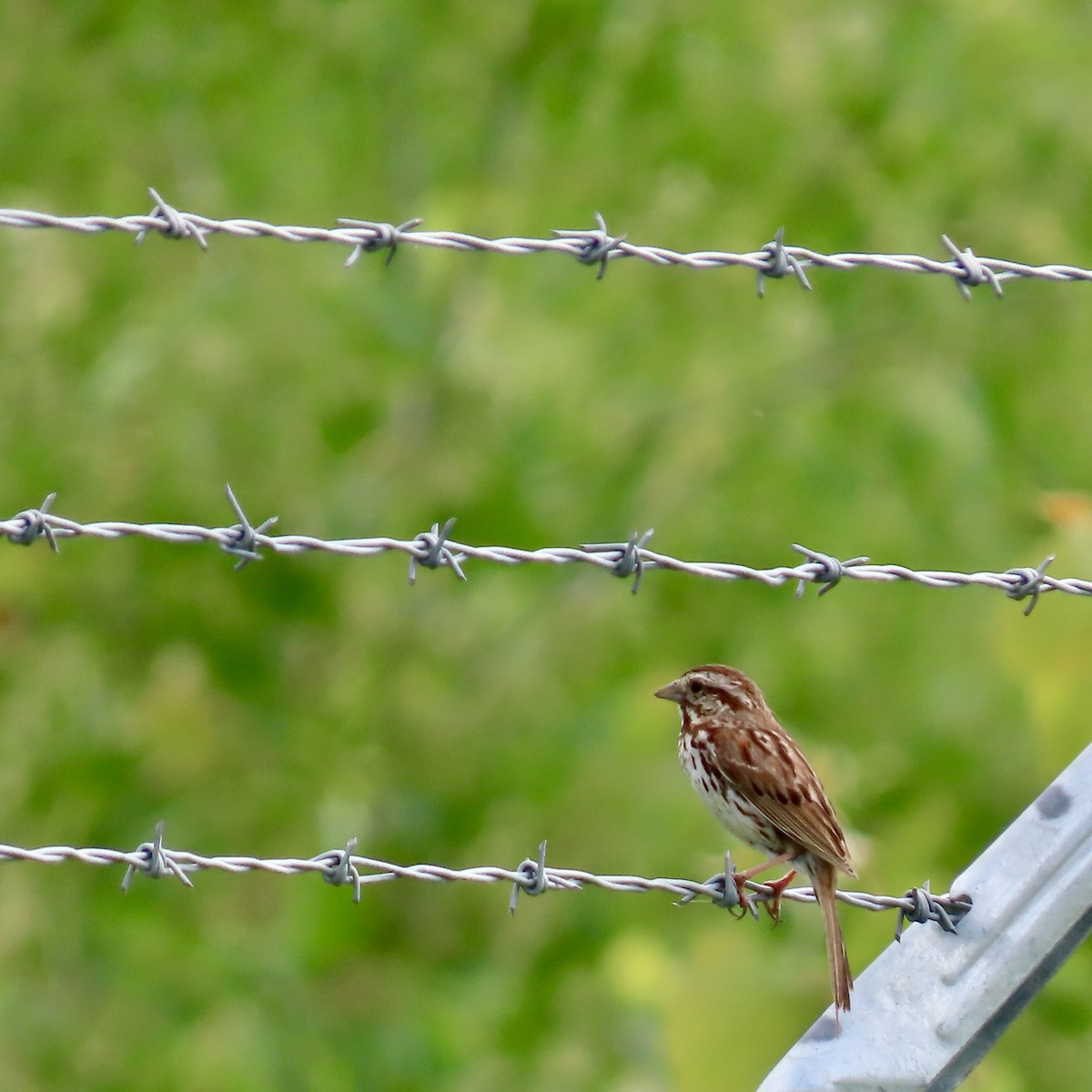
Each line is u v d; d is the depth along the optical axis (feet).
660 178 45.93
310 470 46.19
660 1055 40.24
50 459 45.60
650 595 46.73
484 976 45.73
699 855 41.63
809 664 44.42
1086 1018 36.37
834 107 44.55
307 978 44.98
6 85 48.39
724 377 46.75
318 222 49.34
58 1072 41.91
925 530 45.06
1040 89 44.06
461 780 47.06
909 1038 20.16
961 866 39.14
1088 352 45.39
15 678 45.91
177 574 45.83
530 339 46.42
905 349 46.47
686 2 45.14
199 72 49.34
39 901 44.65
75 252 47.14
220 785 46.75
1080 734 28.94
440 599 48.80
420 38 49.90
